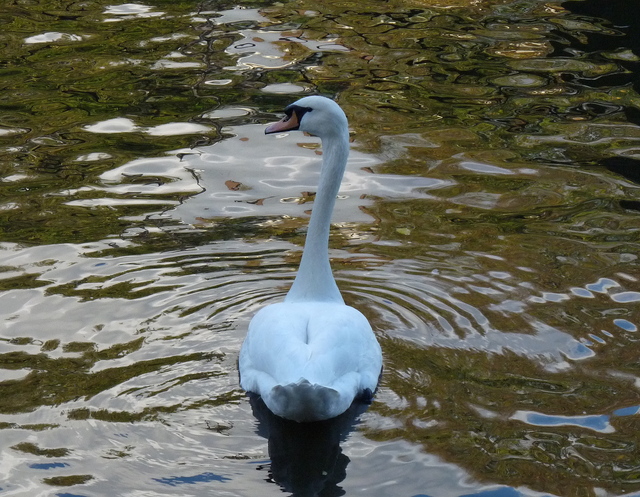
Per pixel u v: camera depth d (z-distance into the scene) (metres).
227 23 22.08
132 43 20.53
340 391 8.04
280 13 23.02
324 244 9.65
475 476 7.63
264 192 13.80
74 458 7.80
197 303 10.62
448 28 22.06
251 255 11.88
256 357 8.60
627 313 10.52
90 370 9.17
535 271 11.59
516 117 16.98
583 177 14.55
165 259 11.70
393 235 12.59
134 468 7.68
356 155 15.25
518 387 9.03
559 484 7.55
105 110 16.94
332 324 8.55
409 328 10.18
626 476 7.65
